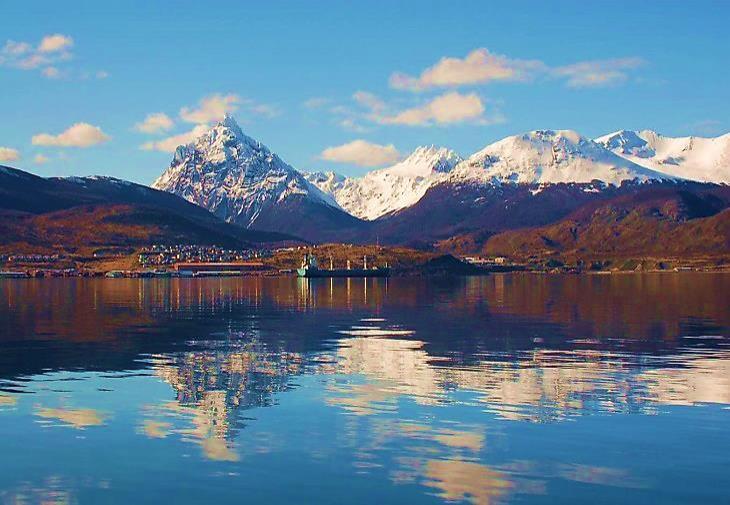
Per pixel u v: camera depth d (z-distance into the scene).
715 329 115.00
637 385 69.31
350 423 55.66
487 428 54.47
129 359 84.69
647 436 52.66
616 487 43.75
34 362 82.50
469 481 44.56
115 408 60.25
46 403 61.88
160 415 58.03
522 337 105.44
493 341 100.75
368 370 77.19
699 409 60.06
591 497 42.44
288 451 49.41
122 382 70.69
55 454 49.00
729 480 44.69
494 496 42.56
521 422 56.03
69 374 74.88
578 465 47.03
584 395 65.00
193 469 46.34
